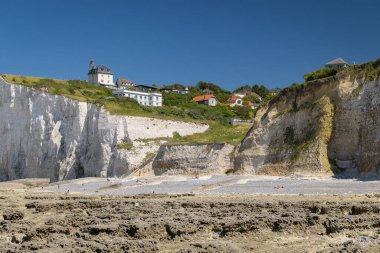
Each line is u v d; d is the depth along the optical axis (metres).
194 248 18.45
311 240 21.50
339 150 63.09
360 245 18.83
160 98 144.00
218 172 74.12
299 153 64.81
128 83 189.50
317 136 64.50
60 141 97.69
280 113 72.75
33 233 23.20
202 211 29.34
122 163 86.25
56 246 18.83
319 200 34.50
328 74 77.56
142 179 74.31
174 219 24.94
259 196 41.84
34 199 46.72
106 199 43.00
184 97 158.62
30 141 101.69
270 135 71.69
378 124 59.38
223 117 121.56
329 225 22.92
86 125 96.38
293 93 73.00
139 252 19.03
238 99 163.50
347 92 65.25
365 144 59.94
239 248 19.25
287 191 46.22
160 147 85.25
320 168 61.12
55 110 100.81
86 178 84.31
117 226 22.86
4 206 40.19
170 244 21.45
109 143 90.75
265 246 20.66
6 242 20.64
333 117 65.25
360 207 27.58
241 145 75.06
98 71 182.62
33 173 100.19
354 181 52.38
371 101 61.41
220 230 23.36
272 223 23.72
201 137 93.81
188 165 78.69
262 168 68.75
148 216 27.14
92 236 21.75
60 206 36.88
